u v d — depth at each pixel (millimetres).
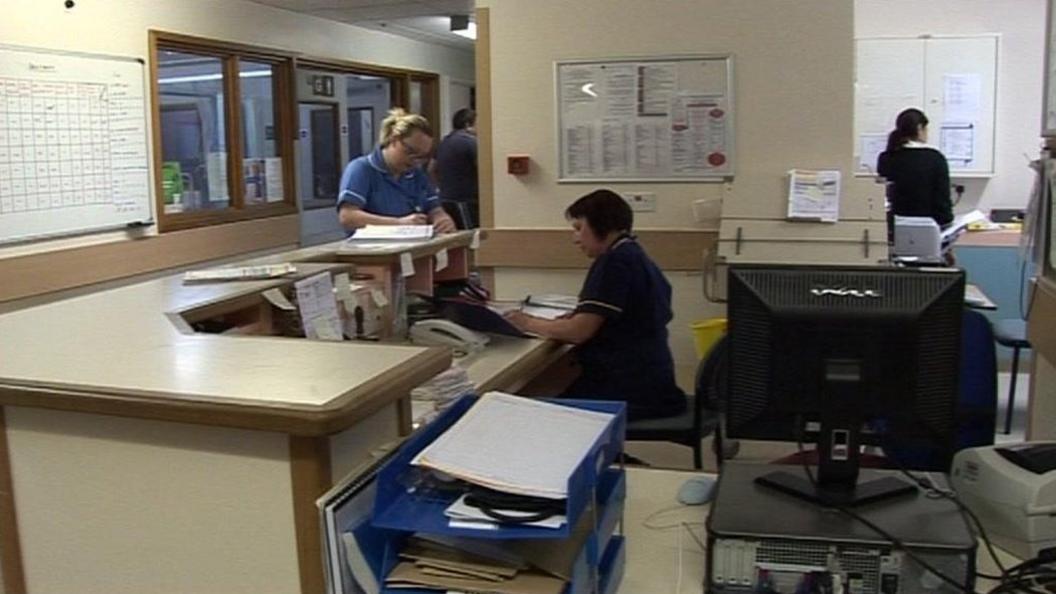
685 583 1558
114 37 4715
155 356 1551
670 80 4223
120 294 2164
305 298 2320
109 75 4680
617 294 3154
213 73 5680
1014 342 4156
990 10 5809
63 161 4422
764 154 4180
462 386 2316
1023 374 5113
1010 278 5066
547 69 4340
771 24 4102
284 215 6332
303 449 1277
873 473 1742
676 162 4262
